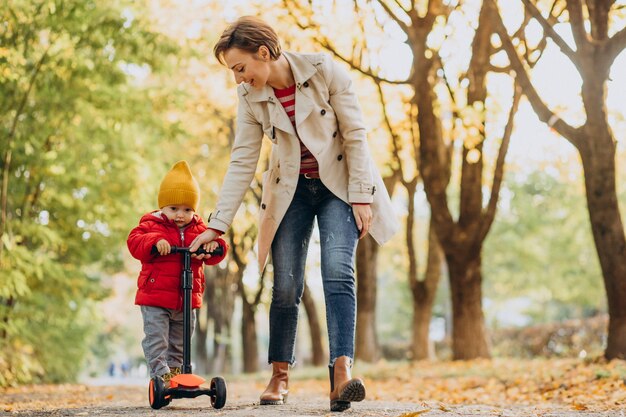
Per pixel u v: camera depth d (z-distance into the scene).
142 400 7.18
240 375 18.94
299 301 4.72
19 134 11.51
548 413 4.90
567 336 19.83
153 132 15.20
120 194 14.41
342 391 3.97
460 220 13.65
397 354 29.78
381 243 4.41
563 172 20.67
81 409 5.15
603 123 9.61
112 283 25.69
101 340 35.28
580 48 9.41
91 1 10.90
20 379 11.84
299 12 11.94
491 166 15.58
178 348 5.20
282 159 4.34
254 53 4.05
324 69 4.23
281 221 4.51
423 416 4.30
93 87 11.97
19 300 13.45
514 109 12.96
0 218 11.40
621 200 28.22
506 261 32.94
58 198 13.24
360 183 4.25
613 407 5.60
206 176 20.53
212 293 24.86
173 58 14.09
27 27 10.06
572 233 30.75
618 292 9.69
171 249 4.77
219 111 18.41
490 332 21.94
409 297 38.34
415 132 15.03
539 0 12.01
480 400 7.54
